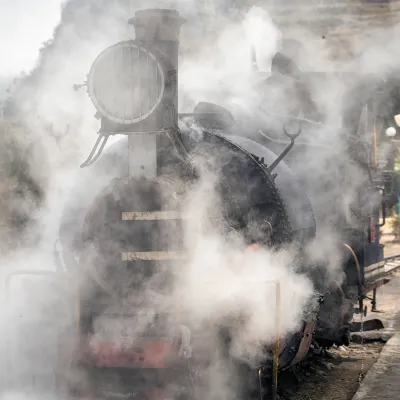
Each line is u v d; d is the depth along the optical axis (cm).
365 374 1107
